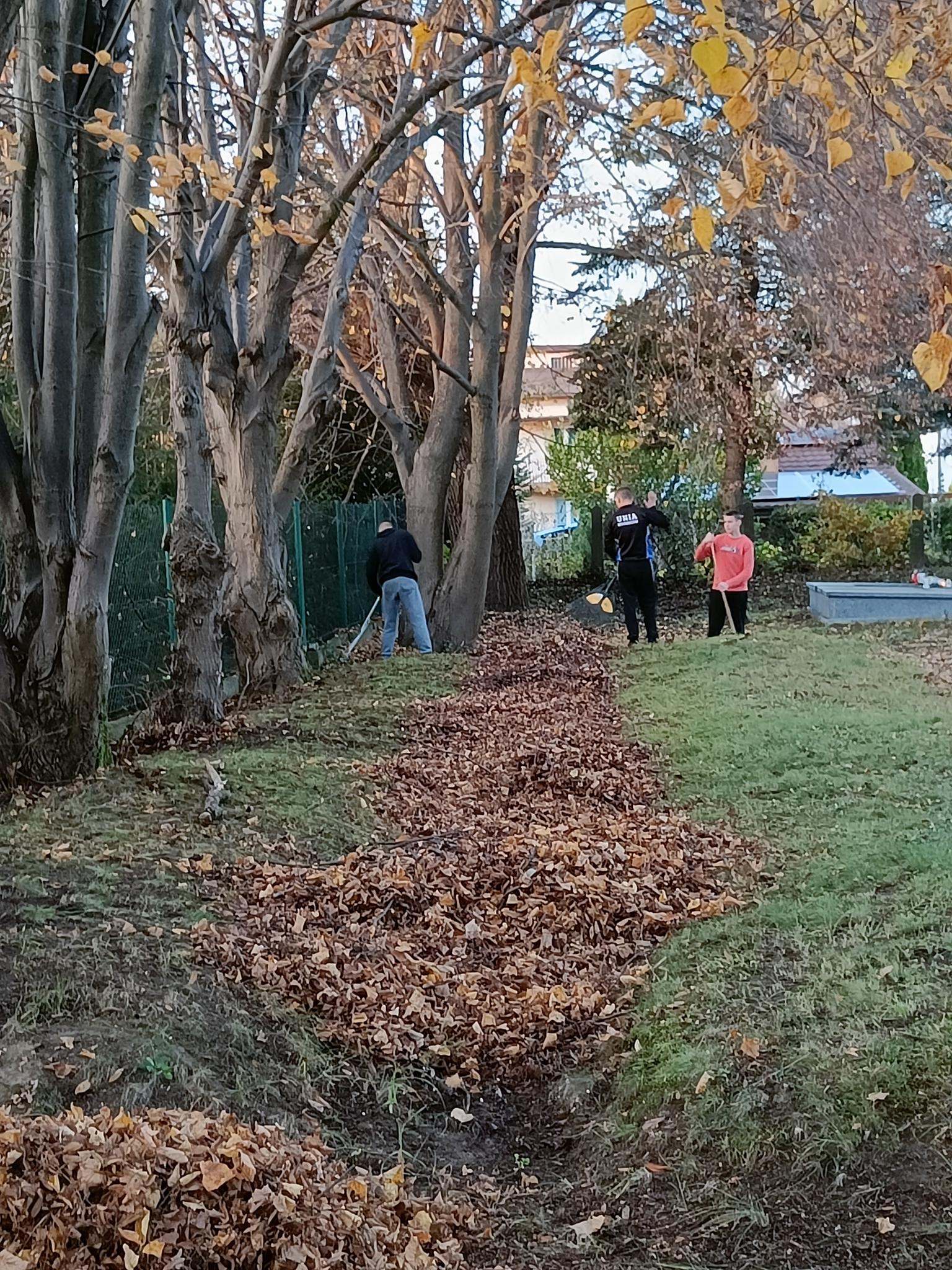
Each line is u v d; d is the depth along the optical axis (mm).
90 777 7590
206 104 10922
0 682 7562
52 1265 2699
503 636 17672
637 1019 4699
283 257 11062
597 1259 3279
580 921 5898
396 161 11828
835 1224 3246
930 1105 3621
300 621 14906
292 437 12188
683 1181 3596
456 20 10703
